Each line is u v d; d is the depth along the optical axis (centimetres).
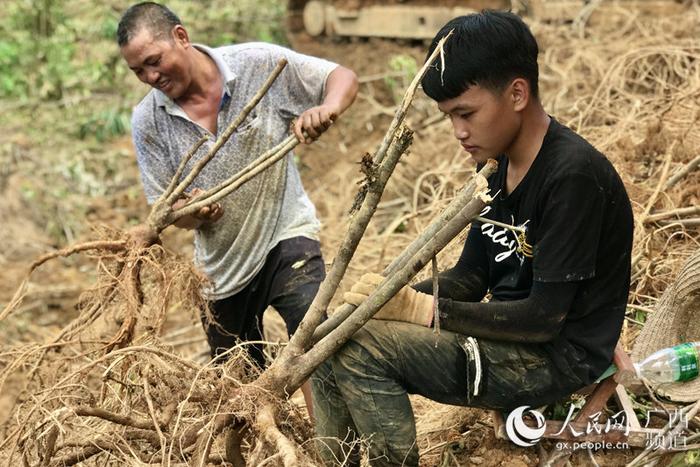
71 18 1044
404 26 859
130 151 862
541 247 268
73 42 1005
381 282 283
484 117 267
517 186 277
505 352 283
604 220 273
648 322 336
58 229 763
